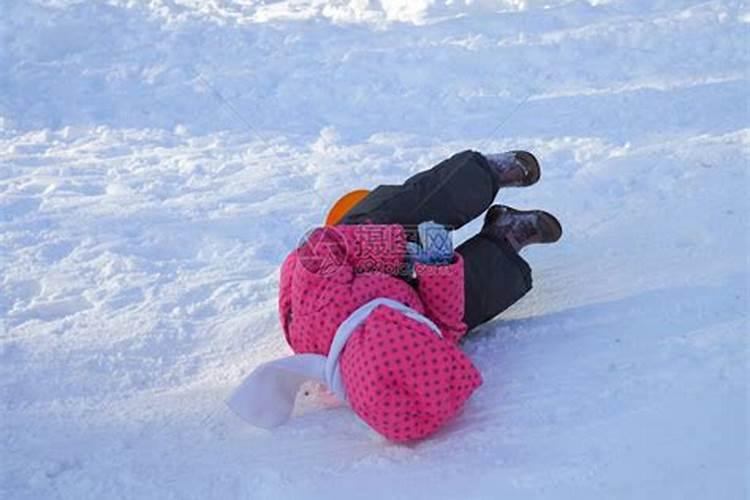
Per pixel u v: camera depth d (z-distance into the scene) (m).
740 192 6.33
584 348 4.95
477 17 9.98
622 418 4.38
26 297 5.90
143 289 5.88
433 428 4.38
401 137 7.76
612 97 8.09
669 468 4.05
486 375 4.80
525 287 5.17
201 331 5.43
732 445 4.14
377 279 4.71
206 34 9.98
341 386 4.52
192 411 4.76
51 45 9.78
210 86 8.86
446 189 5.20
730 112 7.61
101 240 6.45
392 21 10.16
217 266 6.11
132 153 7.79
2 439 4.62
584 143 7.32
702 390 4.50
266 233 6.45
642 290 5.41
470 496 4.00
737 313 5.07
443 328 4.80
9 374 5.10
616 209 6.33
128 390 4.97
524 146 7.40
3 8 10.48
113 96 8.82
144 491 4.21
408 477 4.16
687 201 6.29
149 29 10.14
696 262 5.62
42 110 8.59
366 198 5.22
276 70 9.09
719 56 8.75
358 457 4.35
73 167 7.57
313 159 7.51
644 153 7.00
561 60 8.90
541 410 4.50
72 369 5.13
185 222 6.63
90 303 5.79
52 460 4.45
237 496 4.17
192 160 7.59
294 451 4.43
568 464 4.12
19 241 6.48
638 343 4.93
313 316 4.66
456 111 8.15
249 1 11.05
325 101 8.50
